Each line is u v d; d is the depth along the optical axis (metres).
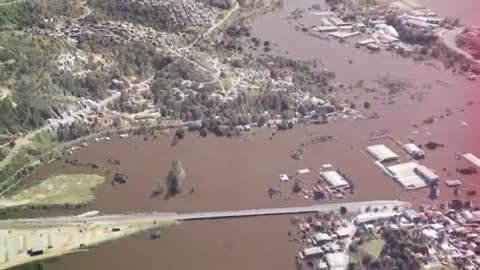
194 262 199.25
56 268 196.38
